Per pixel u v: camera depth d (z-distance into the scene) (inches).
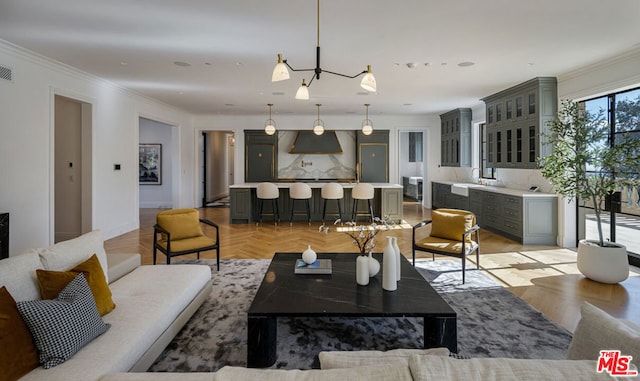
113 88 225.8
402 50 155.3
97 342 66.8
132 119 250.2
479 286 136.2
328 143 354.6
